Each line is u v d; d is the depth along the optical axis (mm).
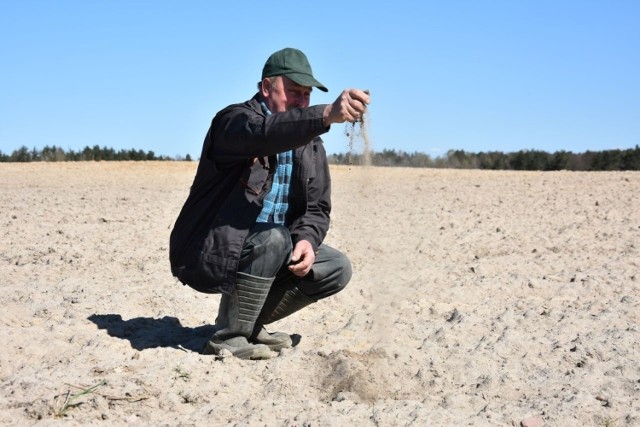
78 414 3445
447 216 11930
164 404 3609
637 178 20516
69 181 21625
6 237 8945
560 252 8117
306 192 4312
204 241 4051
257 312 4215
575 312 5410
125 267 7164
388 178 22781
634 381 4031
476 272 6961
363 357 4164
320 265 4410
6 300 5586
